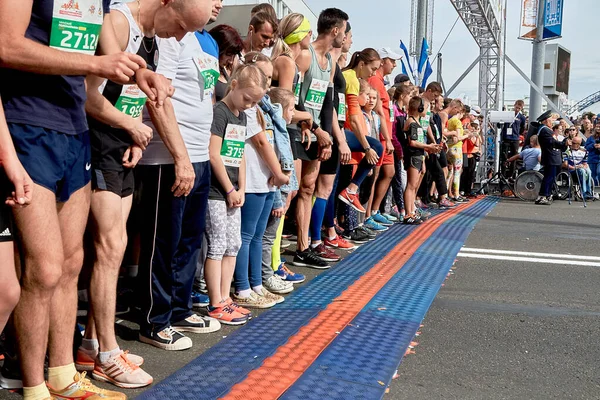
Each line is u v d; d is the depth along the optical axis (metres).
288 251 5.48
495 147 14.12
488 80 14.77
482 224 8.02
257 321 3.40
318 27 4.69
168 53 2.70
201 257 3.69
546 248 6.29
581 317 3.82
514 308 3.98
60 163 2.00
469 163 11.83
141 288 2.96
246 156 3.58
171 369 2.68
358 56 5.89
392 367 2.79
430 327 3.49
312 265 4.90
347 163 5.15
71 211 2.16
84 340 2.66
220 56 3.66
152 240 2.87
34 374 2.08
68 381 2.26
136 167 2.86
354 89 5.53
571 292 4.46
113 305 2.51
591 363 3.03
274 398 2.38
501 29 14.54
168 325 2.98
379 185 7.11
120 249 2.53
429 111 8.62
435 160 9.23
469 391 2.60
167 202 2.83
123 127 2.41
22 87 1.90
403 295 4.13
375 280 4.50
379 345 3.09
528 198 11.69
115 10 2.34
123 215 2.61
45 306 2.04
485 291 4.41
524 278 4.87
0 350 2.54
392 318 3.58
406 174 7.70
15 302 1.84
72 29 1.94
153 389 2.43
